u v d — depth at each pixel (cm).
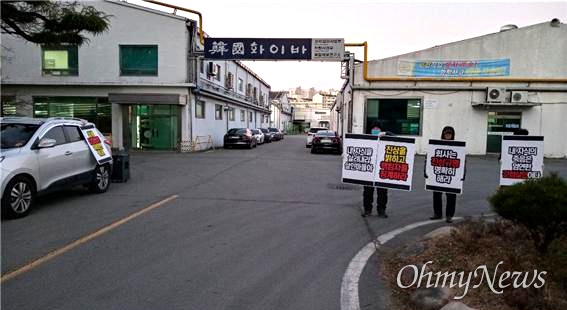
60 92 2245
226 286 436
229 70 3170
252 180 1205
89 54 2220
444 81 2114
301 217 750
